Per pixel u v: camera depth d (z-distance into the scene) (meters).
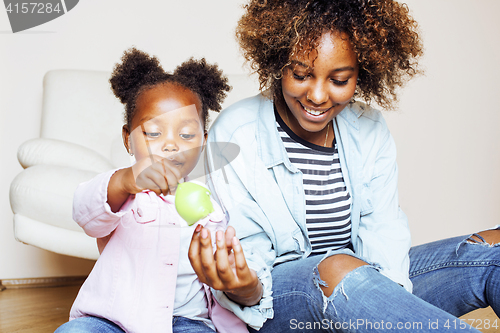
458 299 0.87
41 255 2.33
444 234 2.79
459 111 2.74
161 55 2.45
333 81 0.80
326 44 0.76
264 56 0.89
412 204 2.73
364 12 0.78
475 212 2.82
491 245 0.85
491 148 2.80
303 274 0.76
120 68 0.89
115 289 0.74
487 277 0.83
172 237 0.77
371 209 1.00
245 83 2.21
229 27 2.48
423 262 0.92
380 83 0.97
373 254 0.94
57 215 1.73
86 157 1.93
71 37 2.42
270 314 0.78
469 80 2.73
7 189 2.36
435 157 2.73
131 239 0.77
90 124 2.27
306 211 0.96
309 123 0.85
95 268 0.78
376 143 1.02
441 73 2.69
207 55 2.48
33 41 2.39
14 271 2.30
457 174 2.78
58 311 1.76
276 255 0.95
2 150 2.37
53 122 2.23
